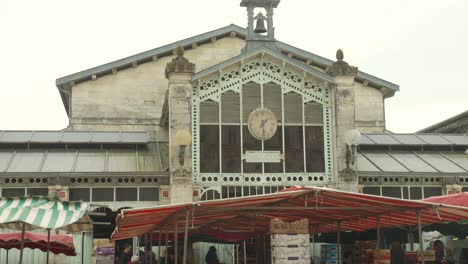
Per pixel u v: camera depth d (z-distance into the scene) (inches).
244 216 682.2
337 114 1146.0
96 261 1117.1
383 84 1544.0
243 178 1118.4
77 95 1469.0
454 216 648.4
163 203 1096.8
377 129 1544.0
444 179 1186.6
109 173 1096.2
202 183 1106.7
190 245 1096.2
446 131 1652.3
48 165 1138.0
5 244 932.6
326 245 978.1
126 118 1476.4
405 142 1346.0
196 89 1135.0
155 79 1499.8
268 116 1140.5
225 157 1122.7
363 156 1278.3
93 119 1465.3
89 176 1093.1
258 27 1256.2
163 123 1422.2
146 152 1233.4
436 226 826.2
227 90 1142.3
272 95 1154.0
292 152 1141.7
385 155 1296.8
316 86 1170.6
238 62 1141.1
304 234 541.3
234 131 1133.7
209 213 585.6
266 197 528.4
